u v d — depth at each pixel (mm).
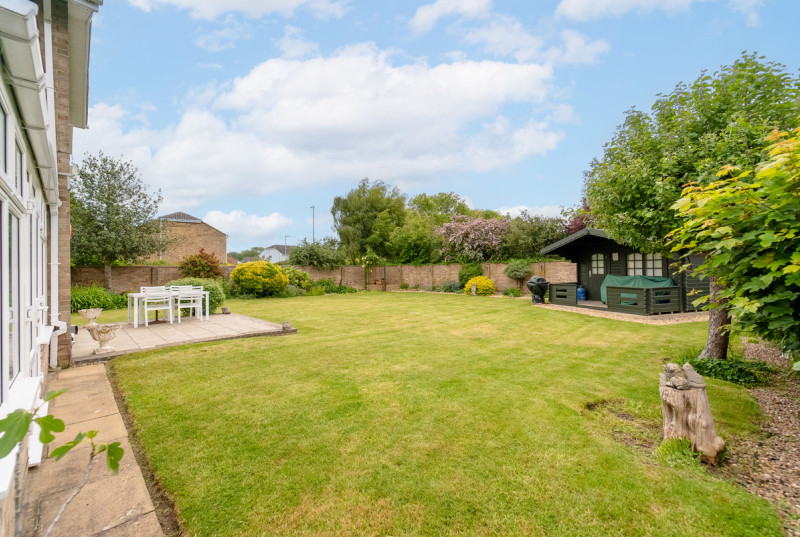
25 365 2607
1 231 1858
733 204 2736
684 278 10242
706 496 2270
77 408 3680
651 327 8195
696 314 9836
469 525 2057
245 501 2248
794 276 2342
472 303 13555
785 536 1944
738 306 2672
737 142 4301
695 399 2725
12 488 1555
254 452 2797
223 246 28875
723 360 4887
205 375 4645
